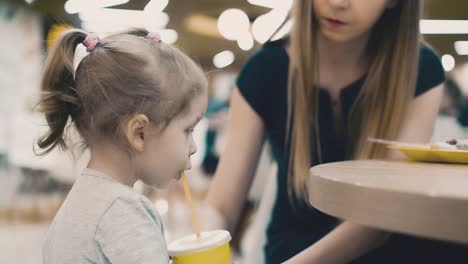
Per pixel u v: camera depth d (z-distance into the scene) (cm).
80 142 99
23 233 441
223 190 145
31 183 534
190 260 88
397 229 54
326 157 145
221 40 898
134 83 94
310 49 139
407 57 138
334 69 145
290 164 145
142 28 113
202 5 705
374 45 144
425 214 52
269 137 155
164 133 97
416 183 59
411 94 139
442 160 94
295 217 144
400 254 123
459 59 765
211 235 96
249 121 149
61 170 506
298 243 140
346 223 111
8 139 550
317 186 70
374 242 108
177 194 498
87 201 88
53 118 98
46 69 98
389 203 55
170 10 730
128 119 93
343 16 123
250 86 149
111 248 83
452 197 50
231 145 149
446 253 119
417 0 137
